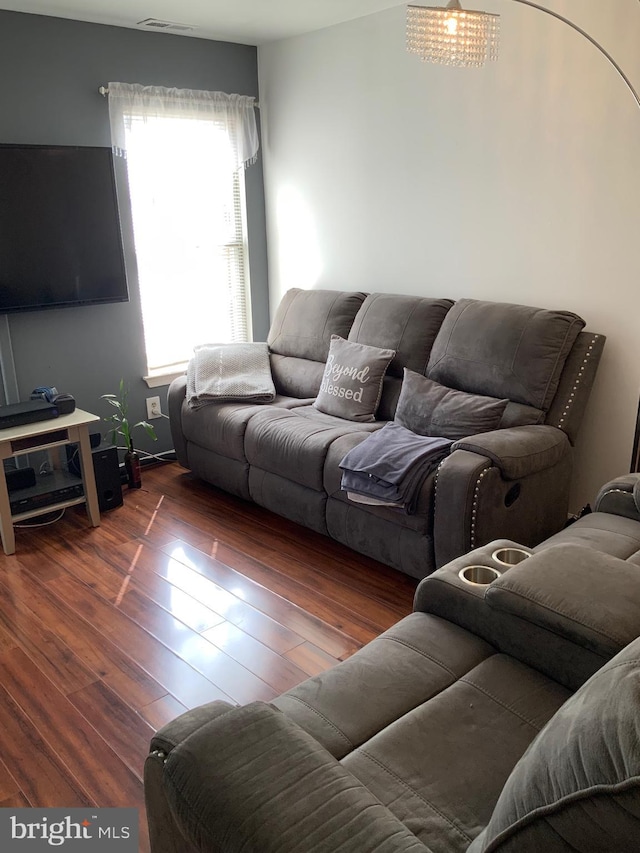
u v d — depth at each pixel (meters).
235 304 4.69
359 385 3.45
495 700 1.52
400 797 1.27
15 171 3.43
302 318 4.02
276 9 3.52
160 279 4.27
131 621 2.67
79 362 3.96
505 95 3.20
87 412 3.84
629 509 2.38
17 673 2.38
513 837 0.88
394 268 3.92
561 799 0.81
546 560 1.72
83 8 3.40
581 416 3.00
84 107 3.72
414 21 2.15
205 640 2.54
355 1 3.40
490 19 2.15
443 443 2.80
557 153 3.08
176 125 4.09
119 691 2.28
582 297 3.13
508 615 1.66
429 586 1.85
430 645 1.72
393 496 2.68
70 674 2.37
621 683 0.88
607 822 0.76
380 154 3.81
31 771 1.96
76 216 3.67
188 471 4.29
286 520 3.54
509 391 3.01
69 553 3.23
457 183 3.49
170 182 4.16
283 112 4.32
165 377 4.33
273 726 1.17
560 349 2.96
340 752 1.39
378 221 3.93
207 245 4.44
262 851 0.96
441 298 3.55
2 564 3.14
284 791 1.04
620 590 1.59
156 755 1.20
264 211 4.65
